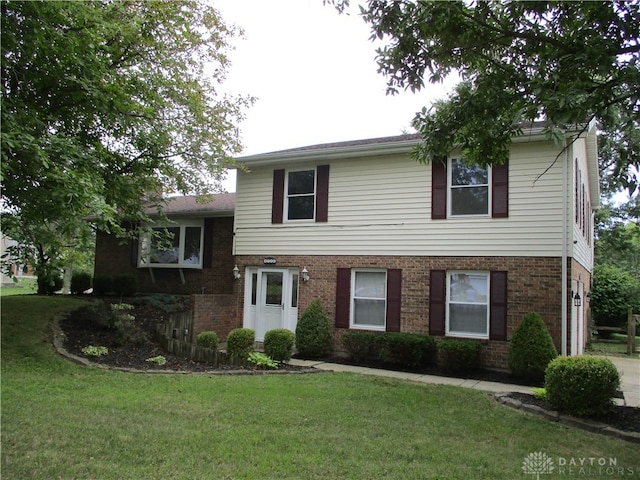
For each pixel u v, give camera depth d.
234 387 7.29
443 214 11.09
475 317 10.69
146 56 11.26
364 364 10.75
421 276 11.24
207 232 15.89
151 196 11.88
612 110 6.30
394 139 13.21
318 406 6.39
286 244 13.15
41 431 4.93
